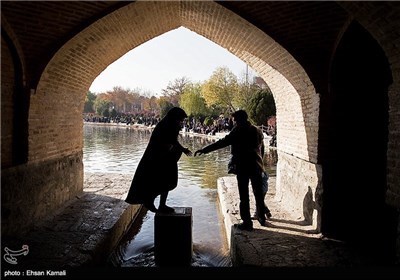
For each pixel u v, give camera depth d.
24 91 4.70
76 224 5.10
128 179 8.80
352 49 4.45
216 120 33.19
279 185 7.00
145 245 5.45
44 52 4.78
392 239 3.53
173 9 5.80
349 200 4.60
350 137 4.63
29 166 4.83
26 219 4.73
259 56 5.97
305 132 5.27
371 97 4.60
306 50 4.70
